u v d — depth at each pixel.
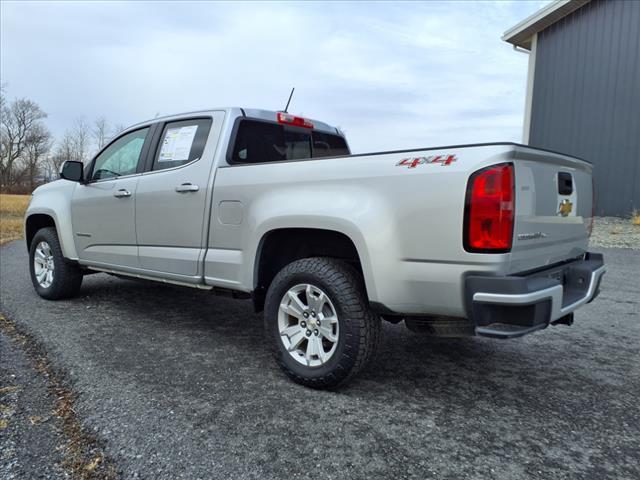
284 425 2.58
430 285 2.57
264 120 4.06
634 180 11.29
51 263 5.24
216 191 3.56
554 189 2.88
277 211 3.12
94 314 4.71
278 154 4.27
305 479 2.12
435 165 2.55
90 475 2.13
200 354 3.64
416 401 2.90
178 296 5.55
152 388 3.01
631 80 11.21
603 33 11.55
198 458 2.26
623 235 9.41
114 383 3.07
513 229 2.43
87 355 3.56
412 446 2.40
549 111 12.63
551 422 2.65
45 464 2.20
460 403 2.88
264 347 3.83
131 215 4.23
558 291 2.50
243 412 2.72
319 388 3.01
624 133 11.40
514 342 4.02
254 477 2.13
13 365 3.35
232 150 3.75
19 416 2.63
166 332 4.18
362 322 2.84
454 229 2.47
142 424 2.56
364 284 2.95
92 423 2.56
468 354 3.73
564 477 2.15
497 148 2.42
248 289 3.38
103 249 4.59
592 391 3.06
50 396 2.88
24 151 66.88
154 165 4.17
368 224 2.72
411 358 3.64
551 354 3.74
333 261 3.02
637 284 6.10
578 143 12.16
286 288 3.13
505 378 3.27
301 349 3.15
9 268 7.32
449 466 2.23
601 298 5.47
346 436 2.48
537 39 12.75
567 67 12.23
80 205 4.80
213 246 3.61
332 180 2.93
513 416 2.72
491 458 2.30
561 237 3.02
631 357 3.67
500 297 2.35
